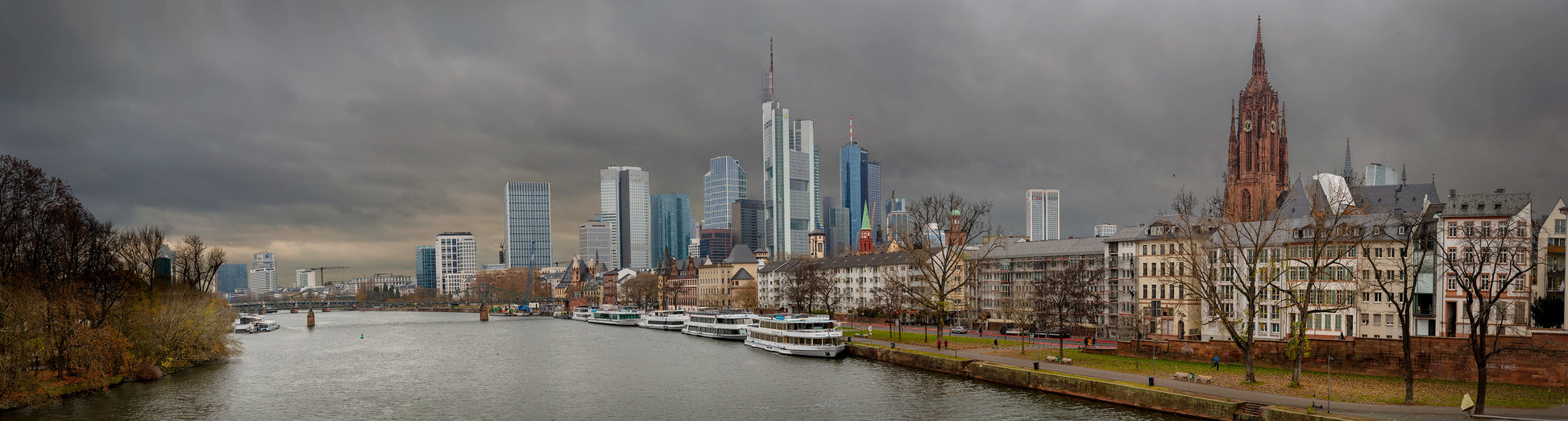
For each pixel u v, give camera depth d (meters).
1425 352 96.44
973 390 111.75
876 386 118.75
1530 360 89.50
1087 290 168.50
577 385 129.00
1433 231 130.12
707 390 121.38
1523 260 122.44
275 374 144.00
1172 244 146.38
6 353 97.38
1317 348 104.88
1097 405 97.75
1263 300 145.75
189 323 145.62
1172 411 90.00
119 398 112.12
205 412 105.38
